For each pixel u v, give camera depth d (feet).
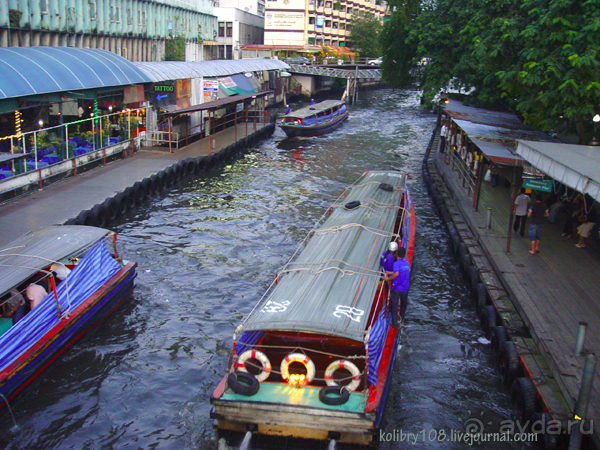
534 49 57.93
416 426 30.17
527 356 32.24
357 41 282.77
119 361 35.88
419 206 73.92
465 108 89.20
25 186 63.16
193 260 52.16
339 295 29.81
